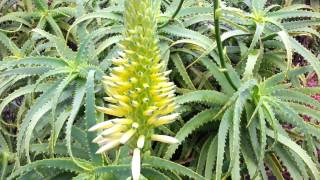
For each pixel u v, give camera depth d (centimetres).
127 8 29
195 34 43
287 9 50
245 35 46
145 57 29
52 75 43
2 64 43
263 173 40
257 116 40
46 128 43
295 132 44
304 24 47
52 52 49
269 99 40
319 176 39
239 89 38
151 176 36
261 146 38
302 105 42
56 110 42
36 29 46
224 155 41
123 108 30
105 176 36
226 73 40
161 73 30
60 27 54
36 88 43
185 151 42
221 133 38
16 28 56
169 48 43
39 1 53
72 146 40
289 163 41
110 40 43
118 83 29
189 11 45
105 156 37
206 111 41
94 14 45
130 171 35
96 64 44
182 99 40
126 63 30
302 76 47
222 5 47
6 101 43
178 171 36
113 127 29
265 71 47
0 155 46
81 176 36
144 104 30
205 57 42
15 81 44
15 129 50
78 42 47
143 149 31
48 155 42
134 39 29
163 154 41
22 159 44
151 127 30
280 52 47
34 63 42
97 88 42
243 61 45
